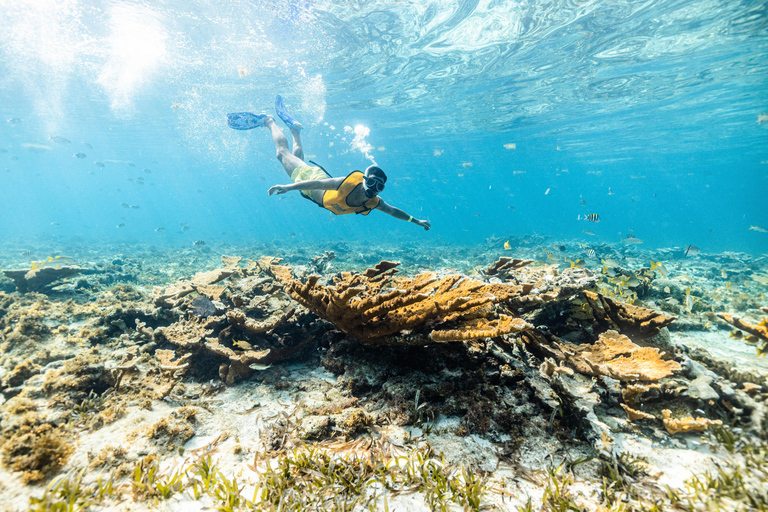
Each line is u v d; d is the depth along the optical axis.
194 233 51.69
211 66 16.70
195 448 3.11
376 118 28.23
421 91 21.27
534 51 15.46
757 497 2.45
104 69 17.28
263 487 2.63
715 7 11.70
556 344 4.04
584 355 3.75
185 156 53.81
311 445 3.13
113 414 3.37
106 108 25.03
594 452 3.00
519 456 3.01
